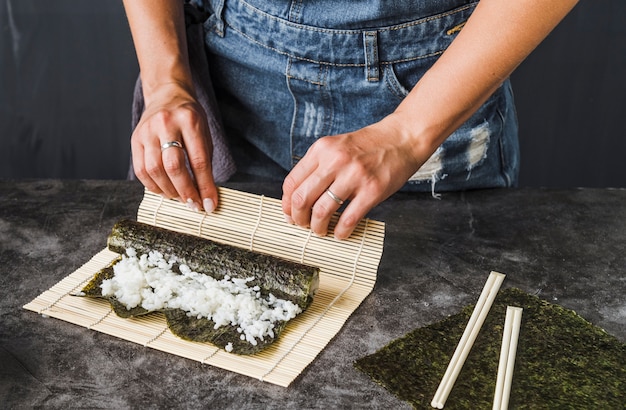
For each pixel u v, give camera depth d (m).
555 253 1.04
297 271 0.93
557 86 1.62
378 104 1.12
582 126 1.65
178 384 0.85
